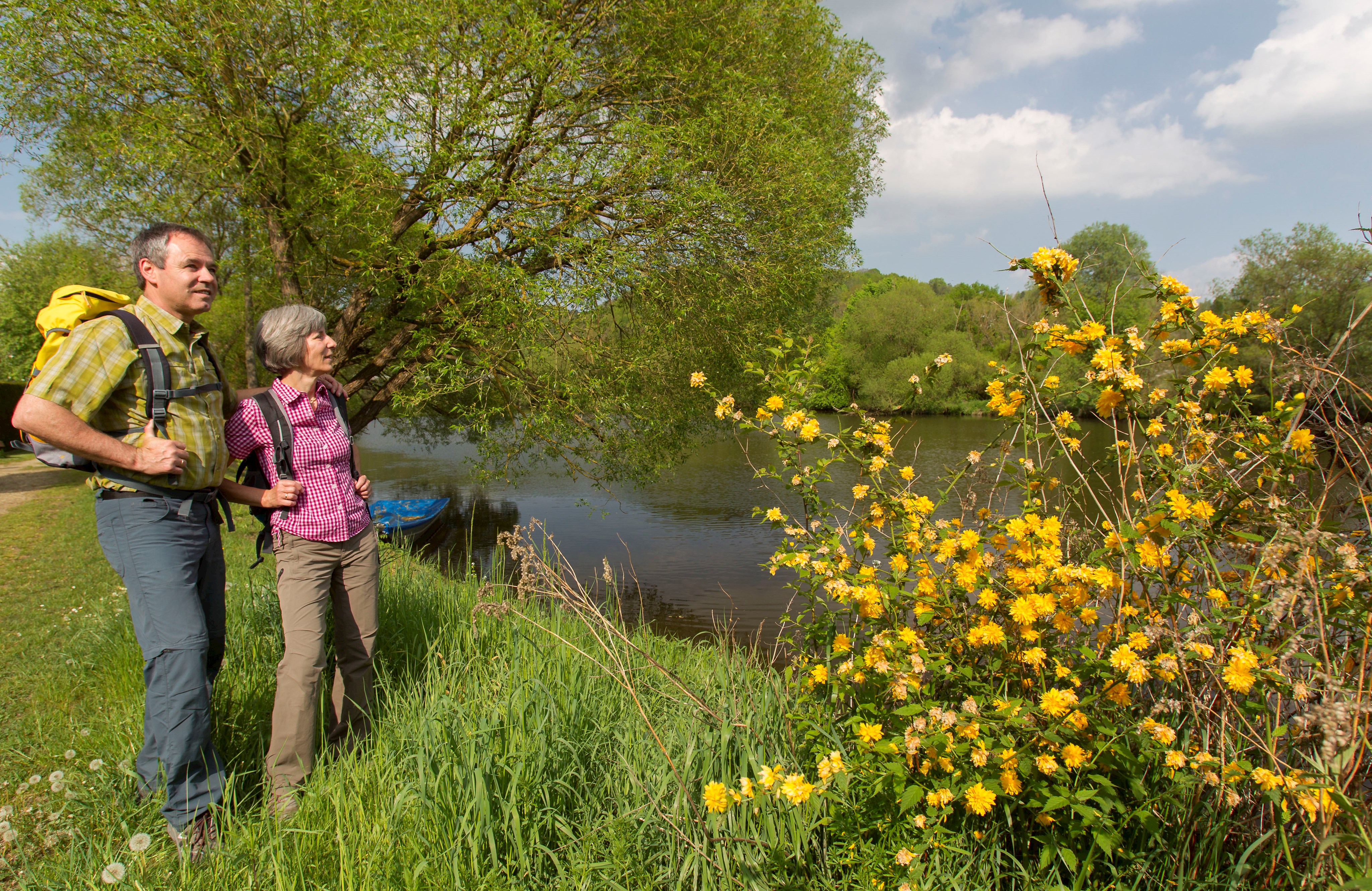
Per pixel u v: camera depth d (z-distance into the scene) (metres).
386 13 6.30
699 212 7.45
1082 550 2.16
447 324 7.70
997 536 2.17
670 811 1.95
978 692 1.92
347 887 1.74
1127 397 1.99
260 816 2.11
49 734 2.80
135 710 2.81
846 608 2.18
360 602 2.53
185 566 2.11
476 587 4.33
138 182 7.00
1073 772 1.72
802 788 1.69
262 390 2.48
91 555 7.15
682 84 7.86
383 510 11.78
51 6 6.09
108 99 6.98
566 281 7.19
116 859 1.85
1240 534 1.79
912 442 22.83
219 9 6.39
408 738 2.33
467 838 1.83
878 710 1.99
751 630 7.21
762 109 7.64
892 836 1.78
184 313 2.24
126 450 1.99
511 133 7.03
